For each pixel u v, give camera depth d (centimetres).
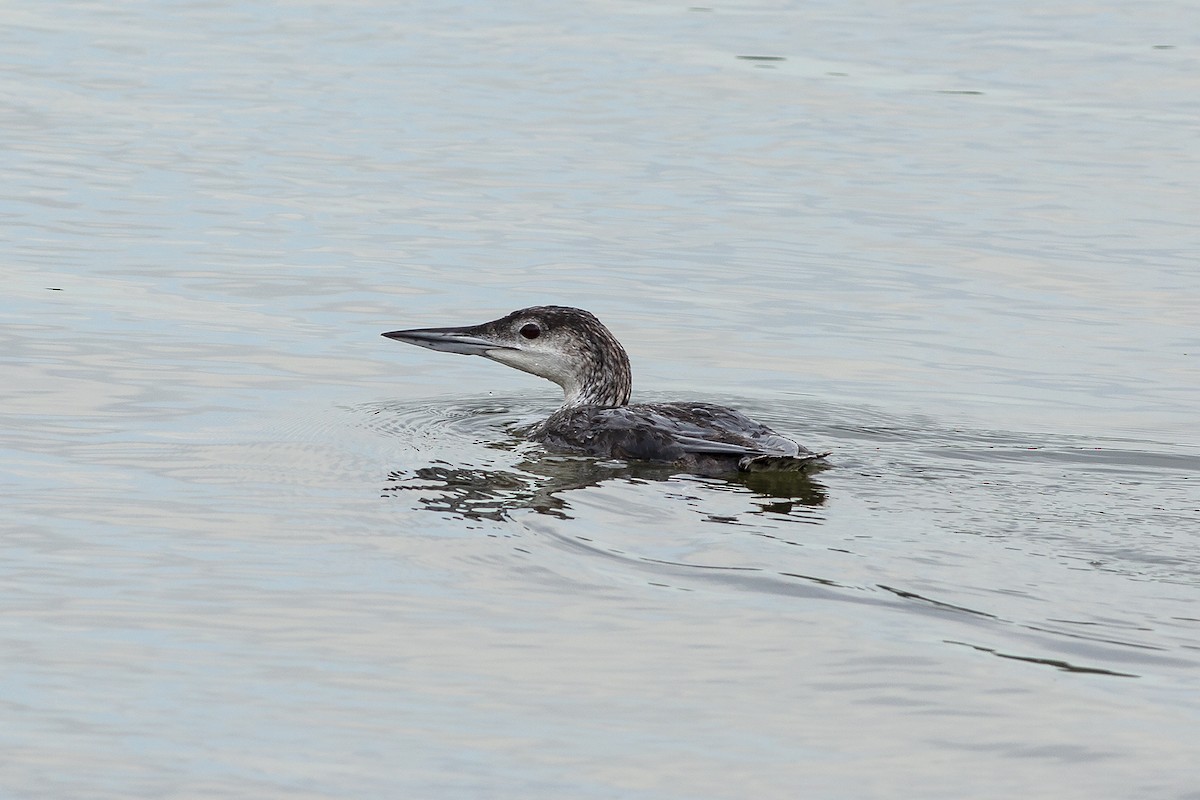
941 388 1792
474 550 1219
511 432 1585
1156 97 3531
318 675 1000
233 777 880
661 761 902
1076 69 3822
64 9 4231
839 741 925
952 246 2406
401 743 918
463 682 992
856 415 1669
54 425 1541
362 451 1496
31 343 1825
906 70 3781
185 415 1600
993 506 1340
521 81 3578
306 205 2556
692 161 2919
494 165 2859
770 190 2727
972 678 1001
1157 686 991
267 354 1850
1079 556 1218
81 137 2938
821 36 4175
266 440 1521
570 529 1268
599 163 2895
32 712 948
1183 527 1290
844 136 3136
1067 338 1994
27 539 1223
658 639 1055
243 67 3631
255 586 1140
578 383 1672
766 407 1695
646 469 1451
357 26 4159
